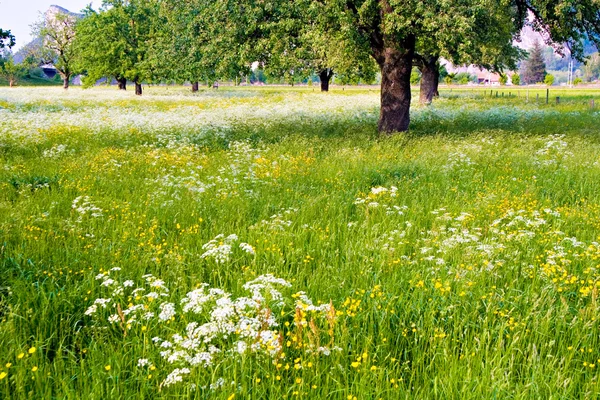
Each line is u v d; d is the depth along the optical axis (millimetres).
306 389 3631
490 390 3545
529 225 7098
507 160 12414
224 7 15570
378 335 4355
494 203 8602
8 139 15562
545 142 15398
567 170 11039
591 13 17297
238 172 10664
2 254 5961
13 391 3580
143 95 48188
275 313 4602
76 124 19469
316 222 7508
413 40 17047
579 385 3768
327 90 63281
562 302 4512
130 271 5609
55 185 9992
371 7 15516
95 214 7441
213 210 8211
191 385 3570
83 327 4520
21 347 4082
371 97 40375
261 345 3861
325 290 5125
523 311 4723
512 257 5898
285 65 16719
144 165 12203
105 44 53156
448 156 12531
